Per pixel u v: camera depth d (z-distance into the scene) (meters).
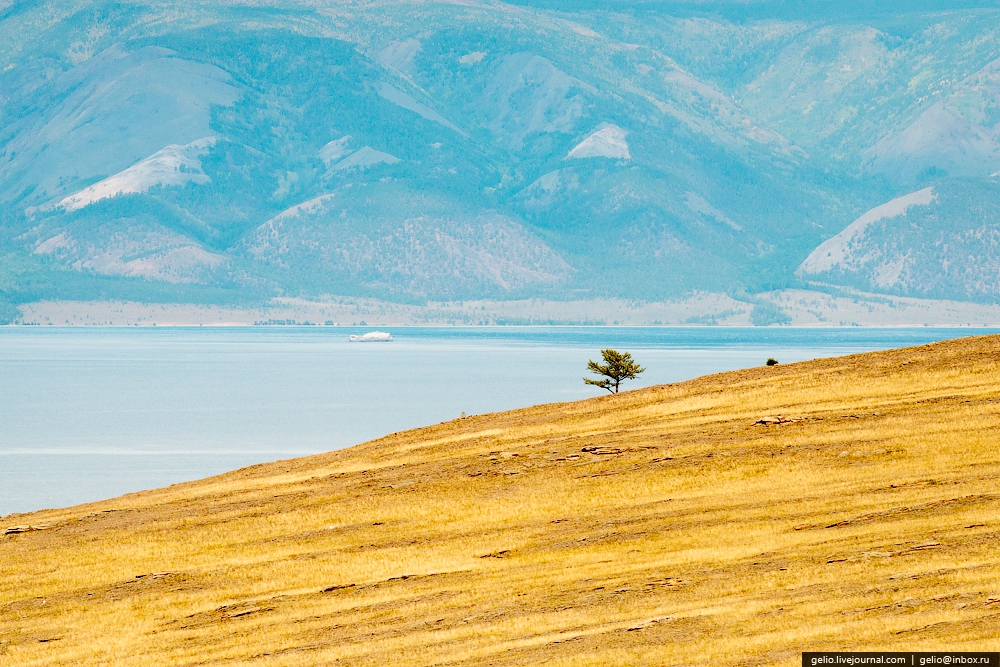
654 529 91.81
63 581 95.06
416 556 92.62
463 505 107.31
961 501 86.31
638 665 61.84
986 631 59.41
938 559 72.94
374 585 85.06
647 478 108.81
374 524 104.38
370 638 72.94
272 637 75.75
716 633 65.00
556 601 75.75
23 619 86.31
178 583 91.38
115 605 87.31
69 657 76.56
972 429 109.75
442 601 79.06
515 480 113.94
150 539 106.75
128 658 74.94
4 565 102.00
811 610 66.38
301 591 85.81
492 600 77.81
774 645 61.62
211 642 76.56
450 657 67.06
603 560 85.12
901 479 96.94
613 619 70.44
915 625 61.56
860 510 88.88
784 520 89.44
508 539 94.88
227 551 100.12
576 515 100.00
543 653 65.75
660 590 74.94
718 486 103.31
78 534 112.12
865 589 69.06
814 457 107.94
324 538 101.31
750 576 75.06
